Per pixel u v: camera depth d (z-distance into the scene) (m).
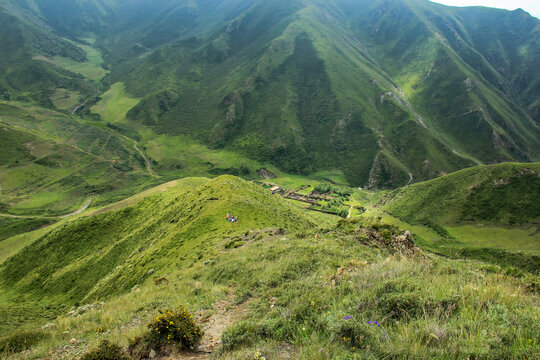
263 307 10.83
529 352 5.04
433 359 5.41
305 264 15.75
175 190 103.38
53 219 158.38
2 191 184.12
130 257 59.34
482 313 6.73
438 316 6.84
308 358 6.10
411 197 146.25
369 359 5.66
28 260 83.06
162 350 8.63
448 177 143.38
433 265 12.56
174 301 15.20
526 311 6.62
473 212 120.06
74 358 9.66
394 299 7.78
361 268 12.72
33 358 10.55
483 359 5.20
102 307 19.16
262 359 6.51
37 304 60.50
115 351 8.69
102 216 91.56
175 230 53.97
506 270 12.48
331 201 174.38
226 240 35.62
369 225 25.58
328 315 7.75
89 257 75.19
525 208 111.81
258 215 51.53
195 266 25.17
